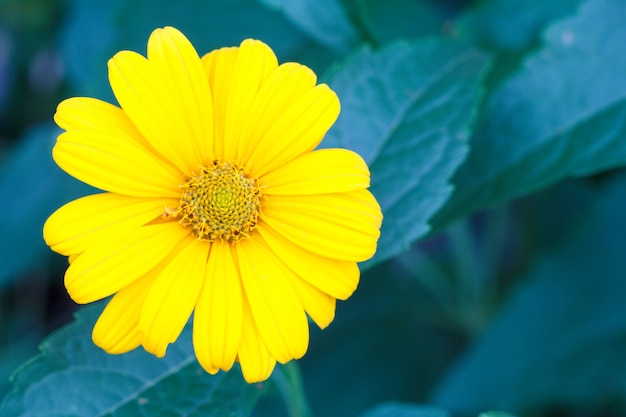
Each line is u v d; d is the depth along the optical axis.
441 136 0.37
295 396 0.35
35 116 0.57
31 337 0.53
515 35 0.42
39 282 0.54
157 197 0.33
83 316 0.34
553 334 0.43
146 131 0.32
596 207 0.45
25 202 0.51
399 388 0.47
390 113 0.37
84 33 0.52
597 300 0.43
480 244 0.53
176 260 0.33
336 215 0.32
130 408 0.34
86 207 0.32
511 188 0.38
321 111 0.33
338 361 0.47
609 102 0.39
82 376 0.34
